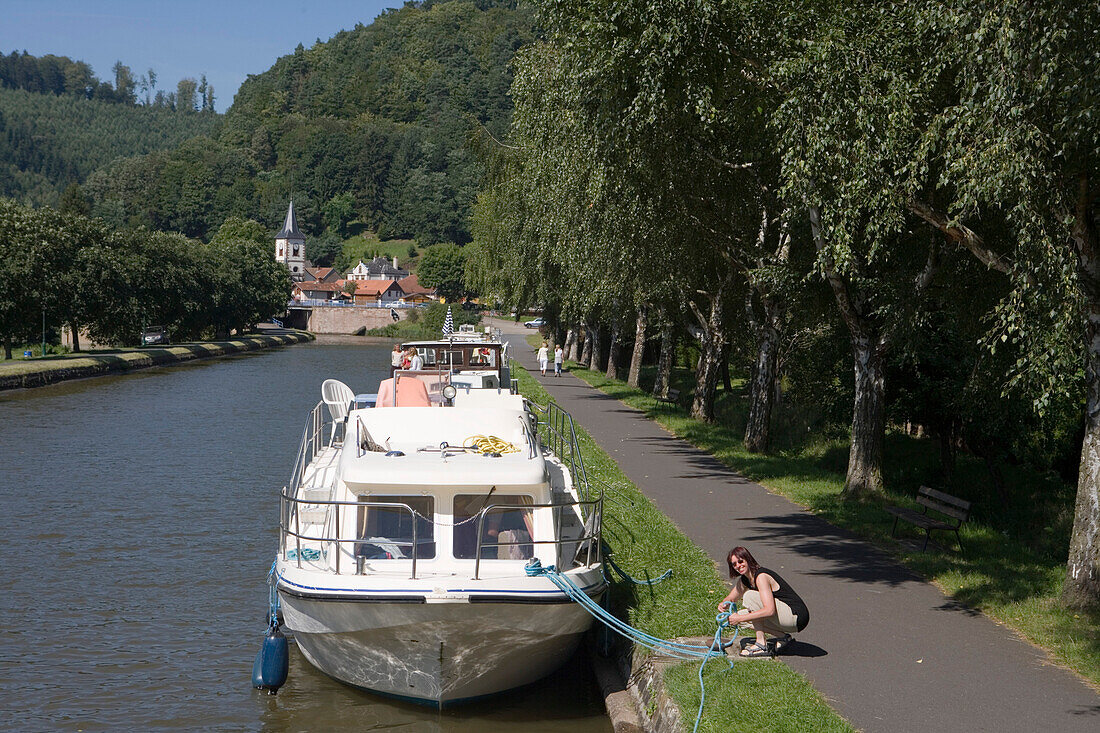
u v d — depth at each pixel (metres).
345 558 11.31
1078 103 10.48
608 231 23.62
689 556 14.26
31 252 66.38
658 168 18.84
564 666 12.11
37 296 66.44
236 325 120.94
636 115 16.17
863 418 19.14
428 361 22.16
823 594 12.41
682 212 21.30
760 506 18.39
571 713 11.10
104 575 16.86
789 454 31.53
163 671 12.50
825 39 13.11
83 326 76.81
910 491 28.06
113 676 12.32
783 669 9.57
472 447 12.68
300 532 12.90
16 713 11.16
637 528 15.99
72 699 11.57
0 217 67.88
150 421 39.25
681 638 10.84
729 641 10.63
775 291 22.23
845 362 29.02
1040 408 11.70
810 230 21.78
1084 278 11.50
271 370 73.25
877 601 12.12
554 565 11.47
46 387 55.28
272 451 31.23
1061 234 11.05
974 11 11.14
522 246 45.81
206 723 10.89
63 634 13.88
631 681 10.66
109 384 58.28
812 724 8.19
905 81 12.98
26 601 15.38
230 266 116.81
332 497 12.65
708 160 20.31
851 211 13.16
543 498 11.88
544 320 79.62
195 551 18.48
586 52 16.64
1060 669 9.74
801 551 14.79
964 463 30.64
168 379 62.72
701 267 26.91
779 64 13.90
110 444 32.50
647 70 14.95
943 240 16.86
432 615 10.51
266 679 11.66
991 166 10.95
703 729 8.23
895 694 9.04
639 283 26.89
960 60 12.15
